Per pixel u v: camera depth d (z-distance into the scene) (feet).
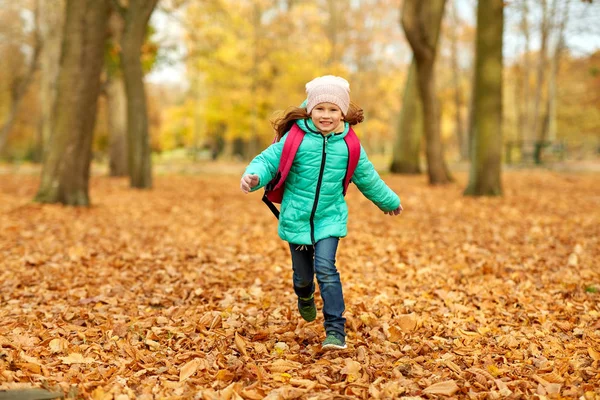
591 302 15.06
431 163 53.88
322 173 11.46
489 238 25.08
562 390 9.60
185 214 34.37
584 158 103.04
